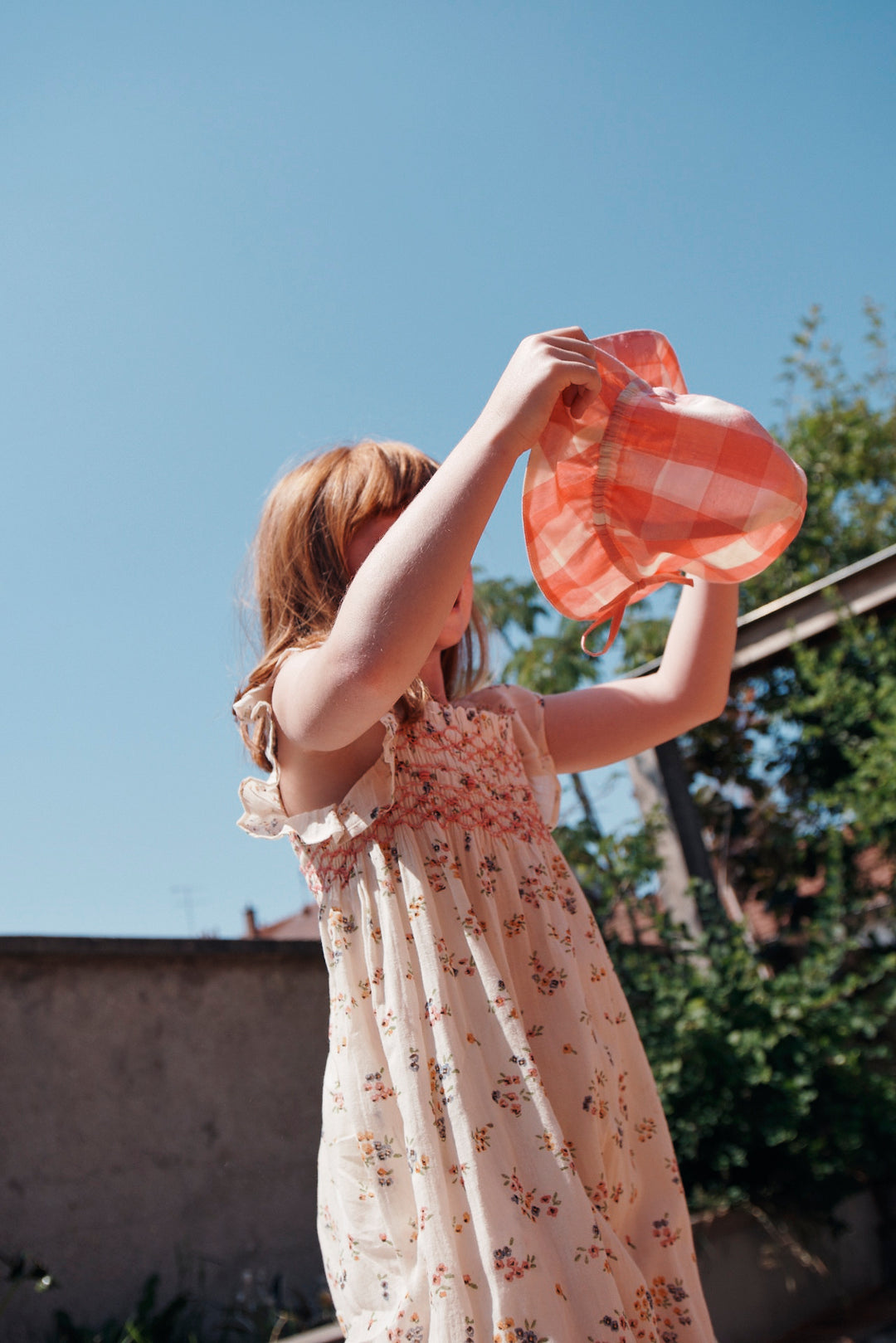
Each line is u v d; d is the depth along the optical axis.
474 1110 0.98
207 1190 4.18
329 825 1.11
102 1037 4.13
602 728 1.48
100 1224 3.87
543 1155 0.97
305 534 1.30
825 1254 4.14
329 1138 1.11
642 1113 1.22
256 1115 4.42
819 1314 4.00
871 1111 4.18
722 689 1.51
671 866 4.88
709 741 5.78
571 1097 1.07
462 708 1.27
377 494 1.29
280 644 1.23
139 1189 4.01
